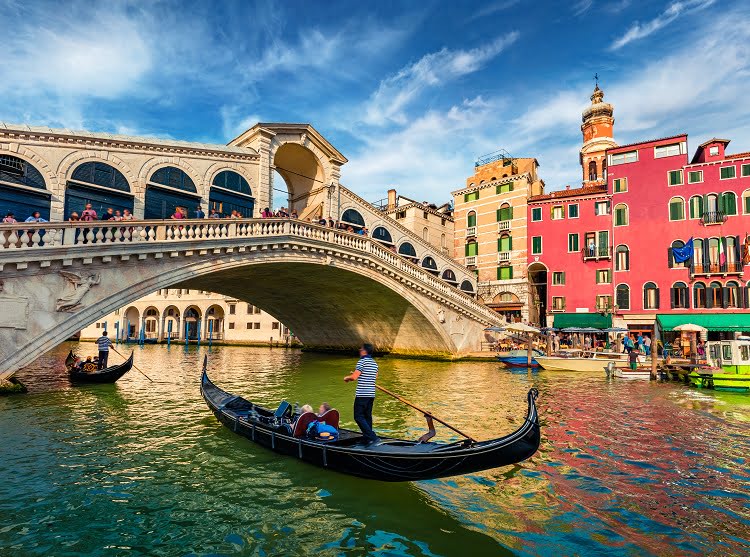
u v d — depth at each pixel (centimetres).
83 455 775
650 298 2702
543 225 3081
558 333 2883
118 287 1376
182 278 1538
